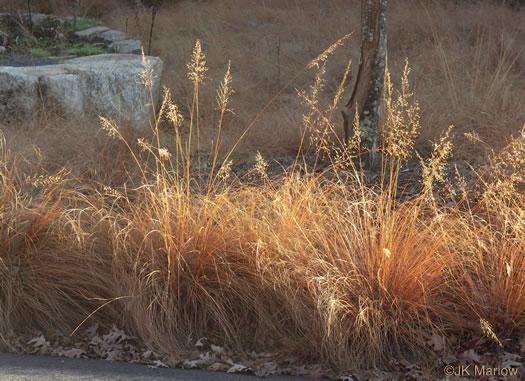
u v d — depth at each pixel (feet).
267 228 14.87
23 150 20.26
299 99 30.04
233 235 14.70
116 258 14.33
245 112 28.55
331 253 14.47
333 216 15.31
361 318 12.99
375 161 21.68
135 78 26.25
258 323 13.87
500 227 15.56
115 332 13.53
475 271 14.16
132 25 41.81
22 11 43.68
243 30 41.93
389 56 34.94
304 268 13.91
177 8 46.70
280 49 36.78
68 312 14.14
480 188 18.95
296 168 22.03
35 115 23.77
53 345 13.38
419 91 27.89
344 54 35.91
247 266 14.42
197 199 15.99
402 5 41.04
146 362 12.67
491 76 27.17
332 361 12.79
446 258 14.02
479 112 24.36
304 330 13.53
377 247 13.91
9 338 13.48
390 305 13.44
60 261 14.62
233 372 12.37
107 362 12.57
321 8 44.60
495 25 37.96
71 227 15.11
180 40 37.91
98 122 24.32
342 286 13.58
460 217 15.05
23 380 11.34
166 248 14.05
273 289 14.02
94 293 14.35
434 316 13.65
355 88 21.53
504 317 13.34
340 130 24.67
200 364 12.66
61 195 16.58
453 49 33.88
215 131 25.71
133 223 15.17
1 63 28.30
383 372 12.47
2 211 15.21
